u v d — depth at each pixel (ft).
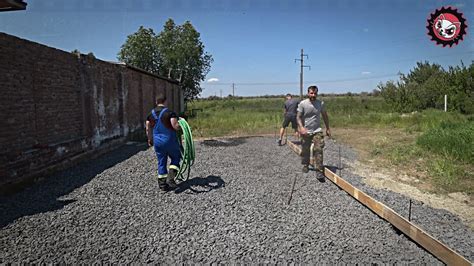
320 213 14.78
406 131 47.19
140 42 112.16
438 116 63.00
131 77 43.01
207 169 23.26
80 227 13.29
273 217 14.29
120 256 10.97
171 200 16.57
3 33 18.65
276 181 20.16
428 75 105.91
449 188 19.34
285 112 34.37
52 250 11.37
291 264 10.39
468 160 25.22
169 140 17.95
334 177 19.54
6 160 18.04
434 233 12.74
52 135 23.85
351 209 15.30
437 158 27.04
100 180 20.47
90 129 29.45
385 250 11.34
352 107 99.81
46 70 23.08
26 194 17.65
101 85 32.17
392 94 96.22
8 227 13.16
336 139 41.04
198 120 66.44
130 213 14.79
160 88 63.41
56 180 20.62
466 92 81.25
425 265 10.34
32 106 21.45
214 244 11.74
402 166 25.20
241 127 55.16
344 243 11.81
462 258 9.61
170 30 114.52
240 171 22.75
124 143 38.06
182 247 11.53
